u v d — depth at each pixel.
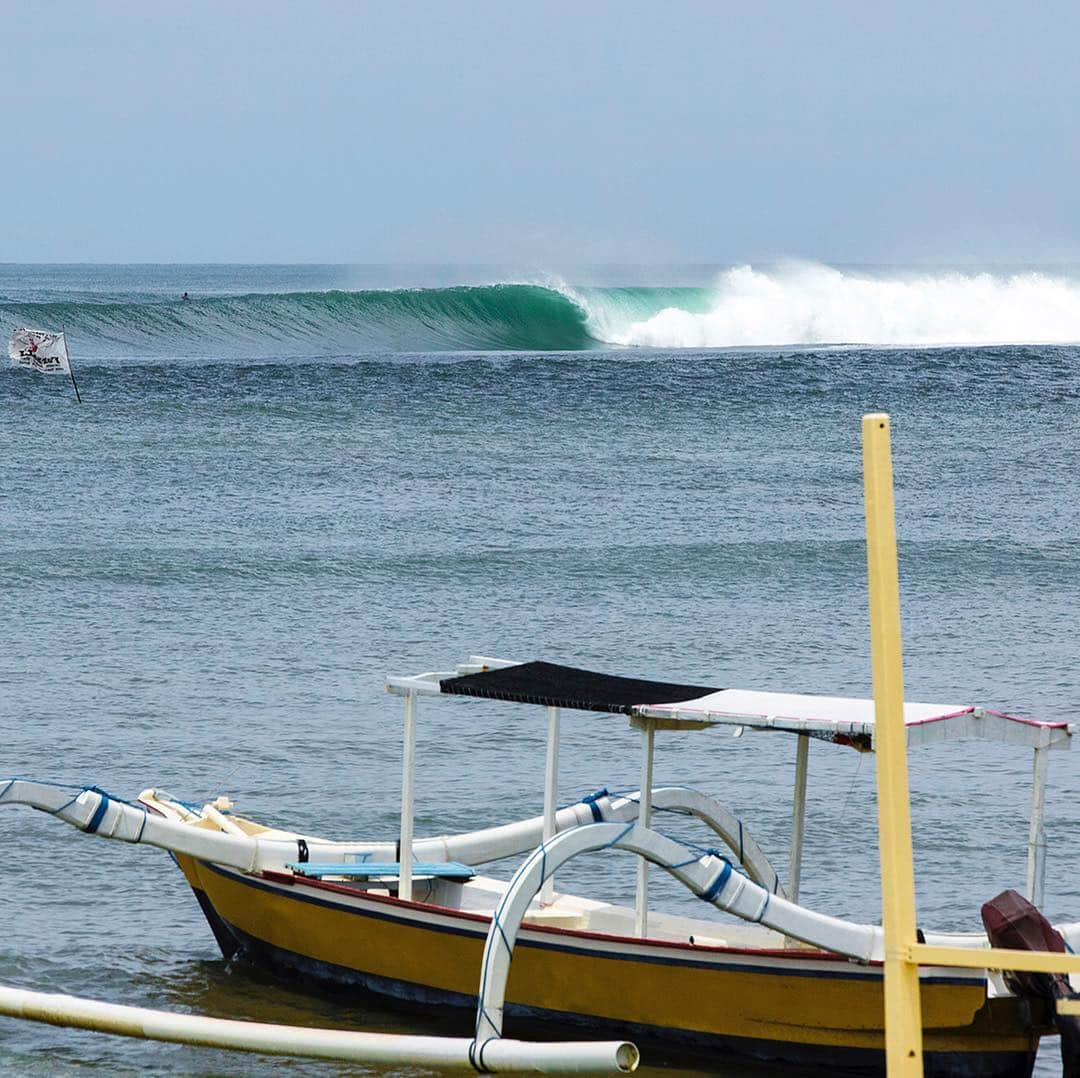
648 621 96.56
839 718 39.97
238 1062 41.38
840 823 61.50
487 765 67.94
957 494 150.25
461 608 99.75
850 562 116.56
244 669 83.88
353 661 86.12
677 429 189.00
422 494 142.88
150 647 88.50
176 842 45.94
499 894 47.75
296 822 60.03
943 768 68.06
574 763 68.69
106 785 63.72
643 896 43.09
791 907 38.62
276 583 106.25
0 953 48.06
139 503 135.62
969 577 112.19
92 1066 40.97
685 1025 41.66
